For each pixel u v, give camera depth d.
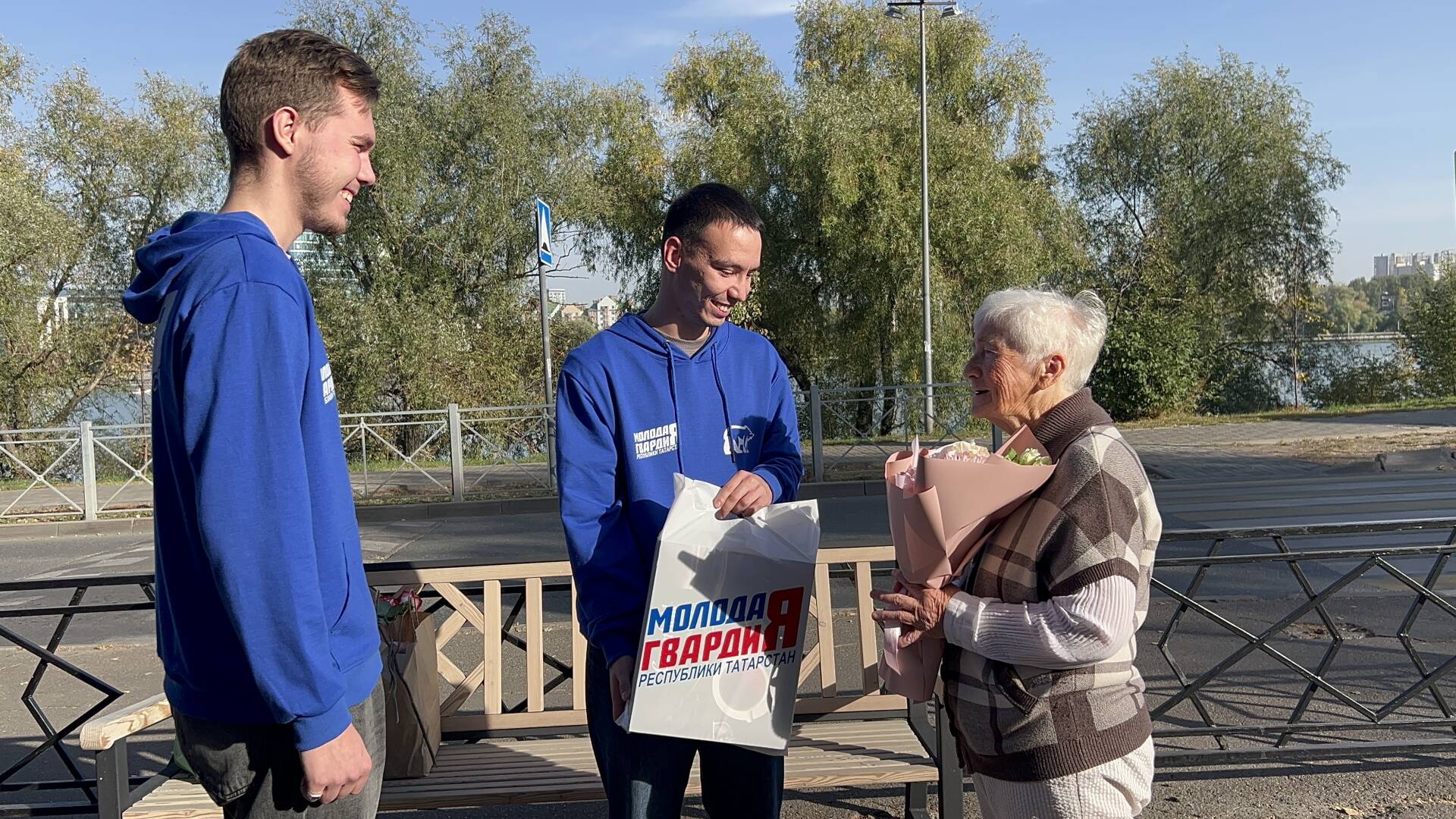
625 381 2.21
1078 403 2.00
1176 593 3.73
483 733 3.43
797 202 19.64
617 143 21.02
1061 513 1.88
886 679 2.14
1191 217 23.72
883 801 3.66
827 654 3.48
